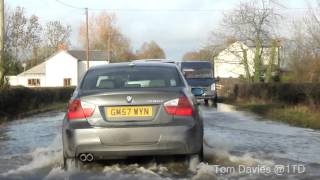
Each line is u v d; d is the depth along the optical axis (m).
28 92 26.92
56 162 8.64
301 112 17.89
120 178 7.20
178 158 8.32
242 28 45.88
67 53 89.25
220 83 47.53
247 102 29.36
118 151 7.31
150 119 7.39
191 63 32.78
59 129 15.02
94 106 7.41
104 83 8.01
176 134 7.34
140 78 8.12
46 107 29.09
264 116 18.95
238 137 11.99
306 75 25.25
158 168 7.90
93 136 7.30
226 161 8.56
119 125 7.32
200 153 7.77
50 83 88.94
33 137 12.84
